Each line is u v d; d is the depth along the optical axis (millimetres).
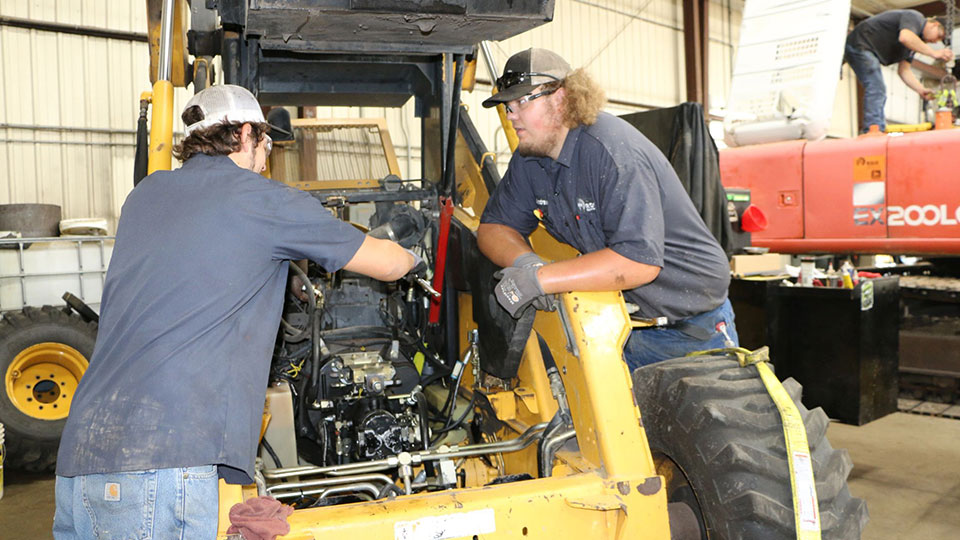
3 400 4301
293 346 2363
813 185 5121
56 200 7148
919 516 3232
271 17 1856
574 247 2152
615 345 1806
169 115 1849
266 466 2162
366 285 2500
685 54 12305
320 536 1517
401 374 2363
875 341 4277
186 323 1419
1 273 4934
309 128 3365
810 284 4430
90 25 7273
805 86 5078
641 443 1770
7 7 6844
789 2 5180
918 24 5574
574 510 1682
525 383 2246
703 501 1798
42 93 7047
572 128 1938
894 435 4402
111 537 1383
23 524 3553
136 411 1368
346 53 2449
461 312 2625
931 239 4637
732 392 1837
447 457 1939
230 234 1473
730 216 4582
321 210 1566
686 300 2146
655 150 2029
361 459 2180
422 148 2824
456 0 1803
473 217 2590
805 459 1697
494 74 2619
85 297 5188
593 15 10961
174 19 2049
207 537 1403
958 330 4879
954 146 4504
